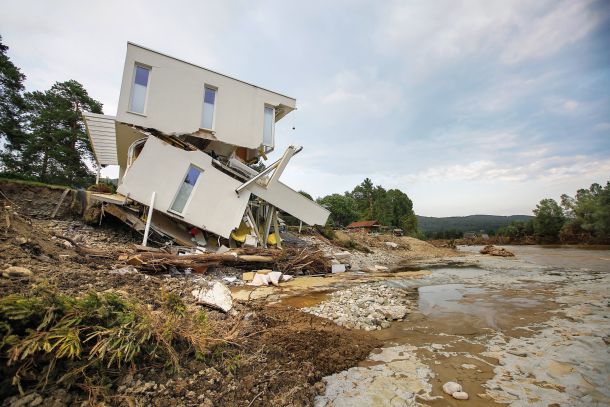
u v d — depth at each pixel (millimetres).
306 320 6387
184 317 4512
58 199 13273
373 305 8047
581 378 4164
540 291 10500
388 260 24031
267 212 16219
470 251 41156
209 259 10680
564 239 54469
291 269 13219
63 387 2771
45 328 2979
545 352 5074
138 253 9430
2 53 25078
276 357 4336
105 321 3430
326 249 21672
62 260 6777
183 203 13070
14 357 2529
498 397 3695
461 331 6215
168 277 9180
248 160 18844
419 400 3621
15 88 25781
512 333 6082
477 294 10102
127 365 3264
